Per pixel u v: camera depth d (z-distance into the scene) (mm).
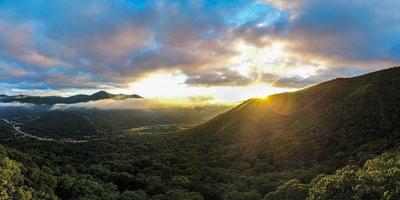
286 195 80312
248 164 134250
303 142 134625
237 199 93250
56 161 171500
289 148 134750
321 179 73125
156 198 104125
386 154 85312
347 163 104688
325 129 137625
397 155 78562
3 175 89125
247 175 118875
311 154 126438
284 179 102875
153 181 126625
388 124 123188
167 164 157125
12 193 83438
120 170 150375
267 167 124688
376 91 144375
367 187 61406
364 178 64688
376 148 108375
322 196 65875
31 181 102750
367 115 134125
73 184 114000
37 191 97625
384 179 62156
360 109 139750
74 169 149125
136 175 142750
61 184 113375
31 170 111562
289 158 128500
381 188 59625
